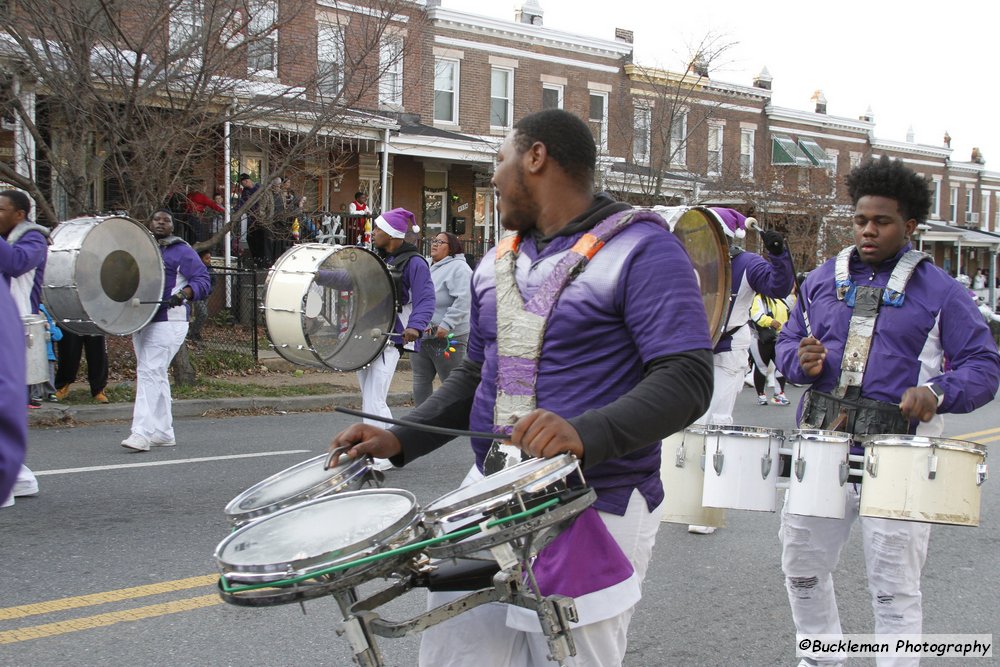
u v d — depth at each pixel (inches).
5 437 58.7
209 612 187.6
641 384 89.4
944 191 1903.3
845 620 199.0
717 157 1189.1
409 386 561.3
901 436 132.3
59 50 447.2
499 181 101.5
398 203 976.9
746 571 227.1
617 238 95.6
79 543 227.8
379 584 205.2
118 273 305.7
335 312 278.4
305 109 515.2
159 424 347.9
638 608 200.8
